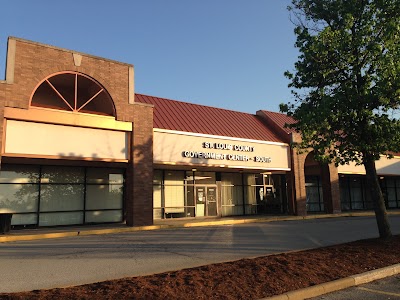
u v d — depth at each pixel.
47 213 18.56
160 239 13.76
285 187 28.02
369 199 37.75
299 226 18.91
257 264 8.12
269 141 24.80
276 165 24.89
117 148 17.75
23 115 15.09
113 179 20.83
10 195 17.78
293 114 11.83
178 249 11.22
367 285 7.35
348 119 10.84
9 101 14.83
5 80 14.85
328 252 9.76
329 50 10.77
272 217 23.72
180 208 23.33
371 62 10.91
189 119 22.73
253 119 28.02
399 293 6.73
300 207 25.61
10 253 10.77
